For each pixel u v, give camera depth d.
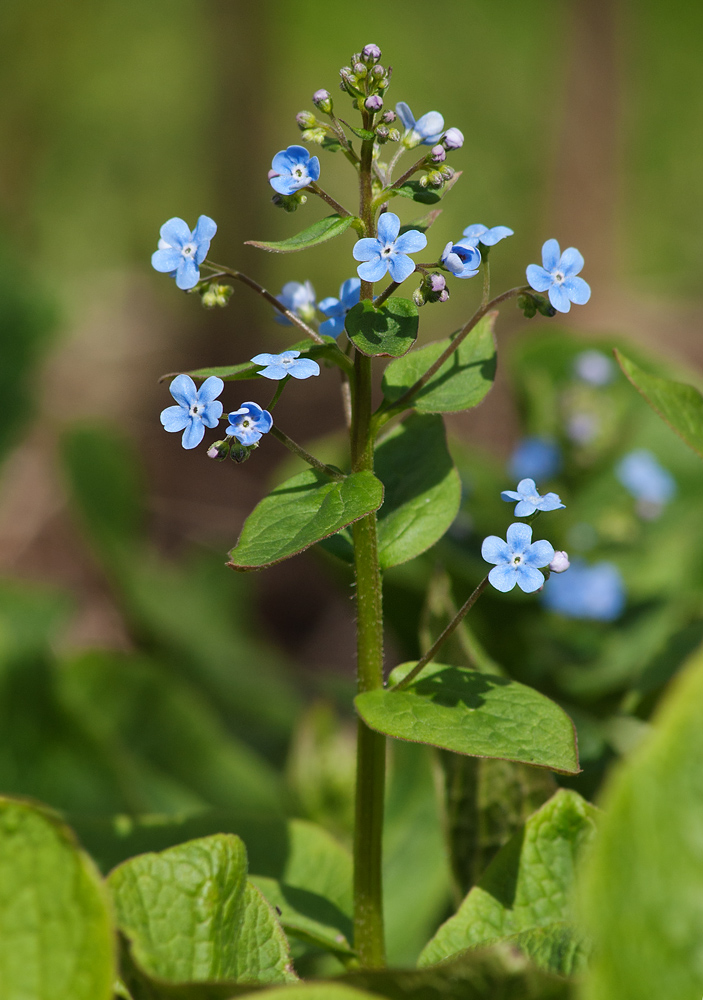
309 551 0.44
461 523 0.38
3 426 0.54
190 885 0.24
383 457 0.27
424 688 0.25
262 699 0.50
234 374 0.24
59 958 0.22
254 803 0.40
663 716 0.22
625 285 1.14
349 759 0.36
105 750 0.37
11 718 0.36
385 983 0.23
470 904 0.25
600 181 0.94
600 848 0.22
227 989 0.23
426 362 0.26
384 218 0.24
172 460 0.82
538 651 0.37
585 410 0.40
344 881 0.28
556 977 0.23
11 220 1.14
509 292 0.25
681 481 0.45
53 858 0.22
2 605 0.41
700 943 0.22
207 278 0.26
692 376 0.45
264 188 1.07
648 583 0.40
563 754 0.24
